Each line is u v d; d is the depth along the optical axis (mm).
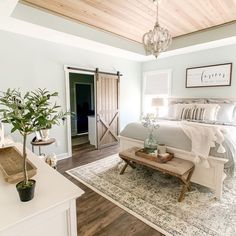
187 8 2918
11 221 833
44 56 3553
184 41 4258
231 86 4117
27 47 3322
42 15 2914
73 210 1073
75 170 3258
